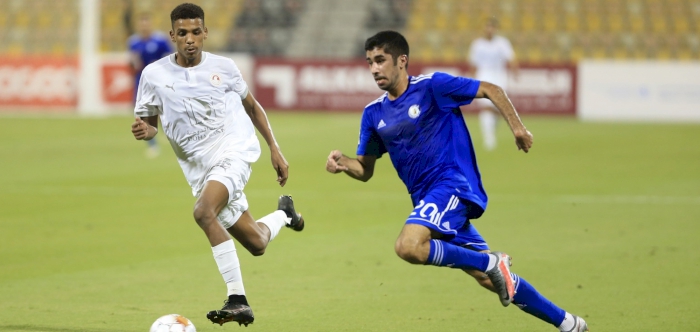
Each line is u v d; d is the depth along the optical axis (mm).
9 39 100438
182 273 25516
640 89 81125
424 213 17547
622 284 24016
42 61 85250
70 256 27812
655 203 38125
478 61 60594
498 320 20469
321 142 62250
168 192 41562
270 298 22594
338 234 31734
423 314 21016
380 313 21094
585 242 29984
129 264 26688
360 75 84125
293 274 25453
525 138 17406
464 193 18109
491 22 60094
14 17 101562
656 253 28078
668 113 80938
